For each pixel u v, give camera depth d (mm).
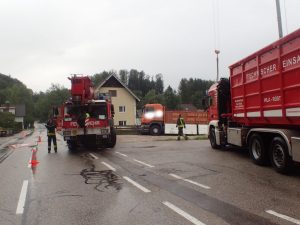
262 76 11469
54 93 141250
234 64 13859
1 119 63281
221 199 7543
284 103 10117
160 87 145750
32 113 140750
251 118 12609
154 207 7098
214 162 12820
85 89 19203
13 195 8484
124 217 6516
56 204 7570
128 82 143875
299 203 7113
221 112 16453
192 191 8336
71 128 18906
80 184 9586
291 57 9664
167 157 14617
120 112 63031
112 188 8961
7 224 6312
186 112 35594
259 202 7238
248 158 13625
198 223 6035
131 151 17516
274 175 10078
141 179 10016
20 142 29078
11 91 141875
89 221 6348
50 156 16578
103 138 18984
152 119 35062
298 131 9852
